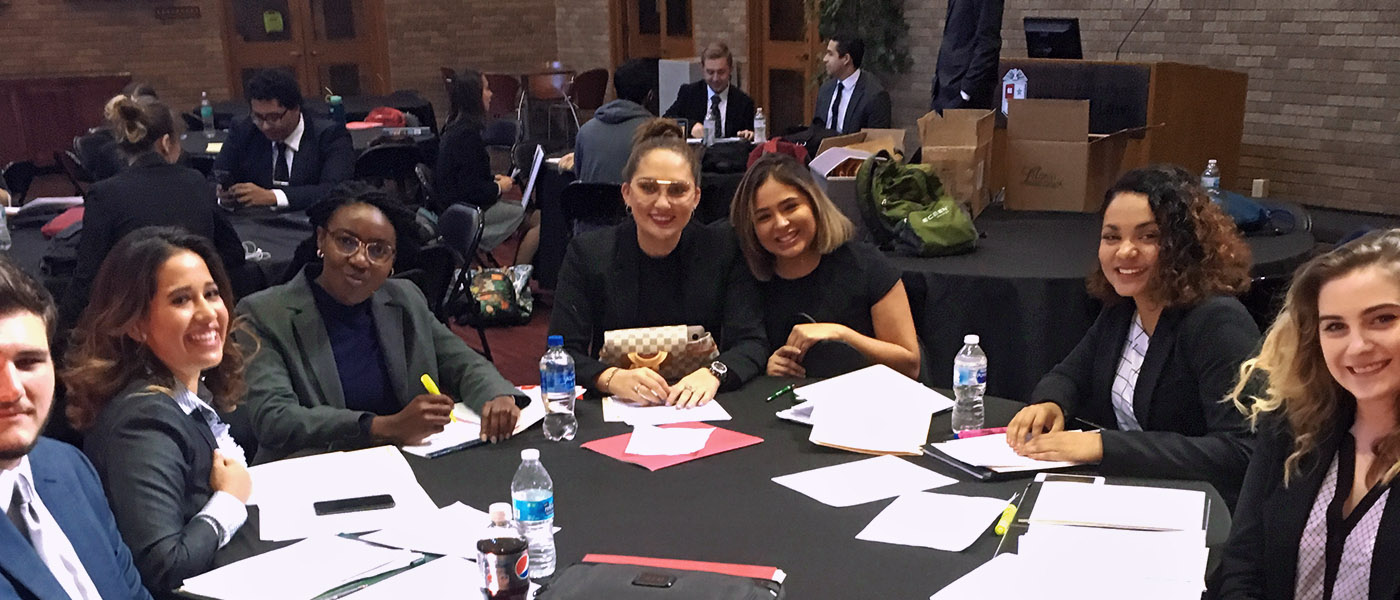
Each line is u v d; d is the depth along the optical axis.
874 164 4.12
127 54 9.96
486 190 5.97
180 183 3.63
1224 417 2.22
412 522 1.95
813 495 2.07
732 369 2.74
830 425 2.40
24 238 4.36
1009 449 2.25
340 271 2.54
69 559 1.54
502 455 2.33
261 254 3.95
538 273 6.53
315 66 10.79
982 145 4.51
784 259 2.92
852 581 1.71
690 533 1.91
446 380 2.72
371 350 2.64
